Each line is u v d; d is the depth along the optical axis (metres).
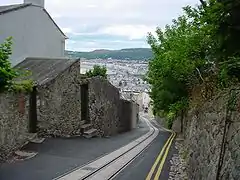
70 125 24.94
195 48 19.61
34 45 31.23
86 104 28.55
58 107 23.11
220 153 7.96
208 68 17.16
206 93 14.25
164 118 66.88
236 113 7.47
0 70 14.05
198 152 12.49
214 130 9.71
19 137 17.12
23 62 27.75
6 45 14.66
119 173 14.28
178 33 29.52
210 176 8.88
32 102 20.62
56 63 25.41
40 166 14.12
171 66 29.02
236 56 7.79
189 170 14.21
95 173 13.79
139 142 28.20
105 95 32.03
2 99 14.95
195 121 17.55
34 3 31.45
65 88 24.00
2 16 27.39
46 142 20.25
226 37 7.22
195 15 20.06
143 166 16.19
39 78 22.05
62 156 16.69
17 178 11.95
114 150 20.81
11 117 15.99
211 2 7.50
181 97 32.12
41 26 32.19
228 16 7.00
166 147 25.06
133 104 53.19
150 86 46.88
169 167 16.23
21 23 29.55
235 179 6.33
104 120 31.66
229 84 9.58
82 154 17.86
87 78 28.52
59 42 34.62
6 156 15.21
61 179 12.21
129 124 47.19
